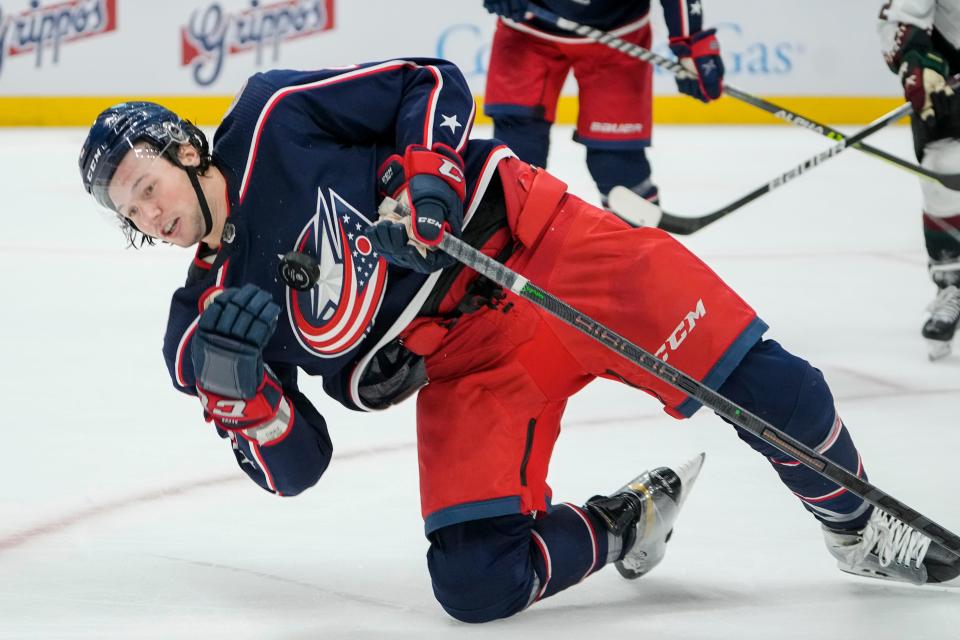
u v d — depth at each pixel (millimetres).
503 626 4223
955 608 4359
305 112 4004
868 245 12484
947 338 7922
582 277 4184
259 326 3742
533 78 8984
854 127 22109
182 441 6480
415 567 4820
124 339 8812
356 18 21047
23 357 8289
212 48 20984
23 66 21156
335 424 6777
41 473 5969
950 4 7910
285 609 4398
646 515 4527
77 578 4699
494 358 4301
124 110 3764
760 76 22000
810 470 4316
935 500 5469
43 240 12828
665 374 4023
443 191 3838
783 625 4211
